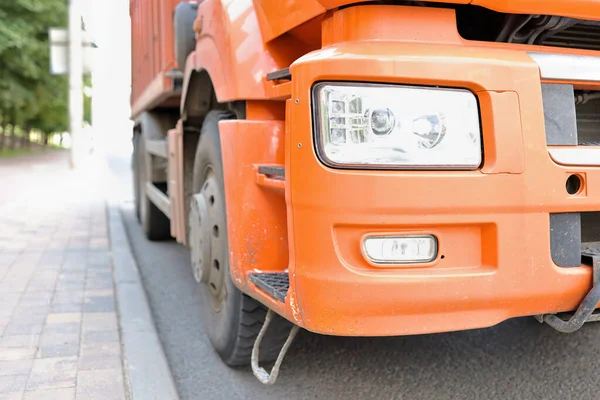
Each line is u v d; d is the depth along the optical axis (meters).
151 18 6.05
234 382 3.42
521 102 2.23
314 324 2.23
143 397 3.06
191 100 4.02
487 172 2.19
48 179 16.83
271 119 2.97
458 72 2.18
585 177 2.28
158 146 5.89
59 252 6.55
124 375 3.34
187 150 4.16
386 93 2.16
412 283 2.16
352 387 3.31
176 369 3.65
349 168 2.15
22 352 3.65
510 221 2.22
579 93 2.55
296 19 2.66
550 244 2.28
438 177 2.15
